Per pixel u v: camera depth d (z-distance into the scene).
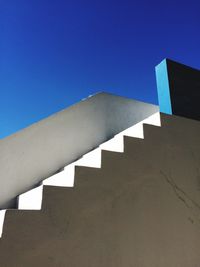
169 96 3.02
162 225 2.44
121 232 2.18
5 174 2.68
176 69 3.20
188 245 2.55
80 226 1.98
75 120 3.35
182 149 2.84
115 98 3.89
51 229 1.85
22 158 2.82
